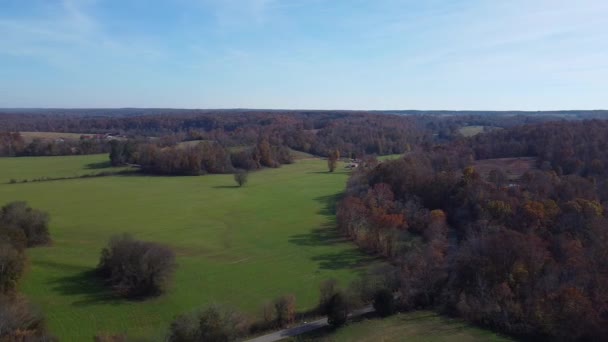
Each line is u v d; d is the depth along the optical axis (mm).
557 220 70438
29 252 73188
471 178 91625
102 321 52375
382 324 49844
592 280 49812
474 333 47000
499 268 54031
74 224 92062
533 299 49312
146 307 56344
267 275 67750
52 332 49438
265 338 48562
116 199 116625
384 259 74000
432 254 60875
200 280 65500
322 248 80688
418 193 97875
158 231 90188
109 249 69375
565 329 44844
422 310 53656
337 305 50406
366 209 87688
